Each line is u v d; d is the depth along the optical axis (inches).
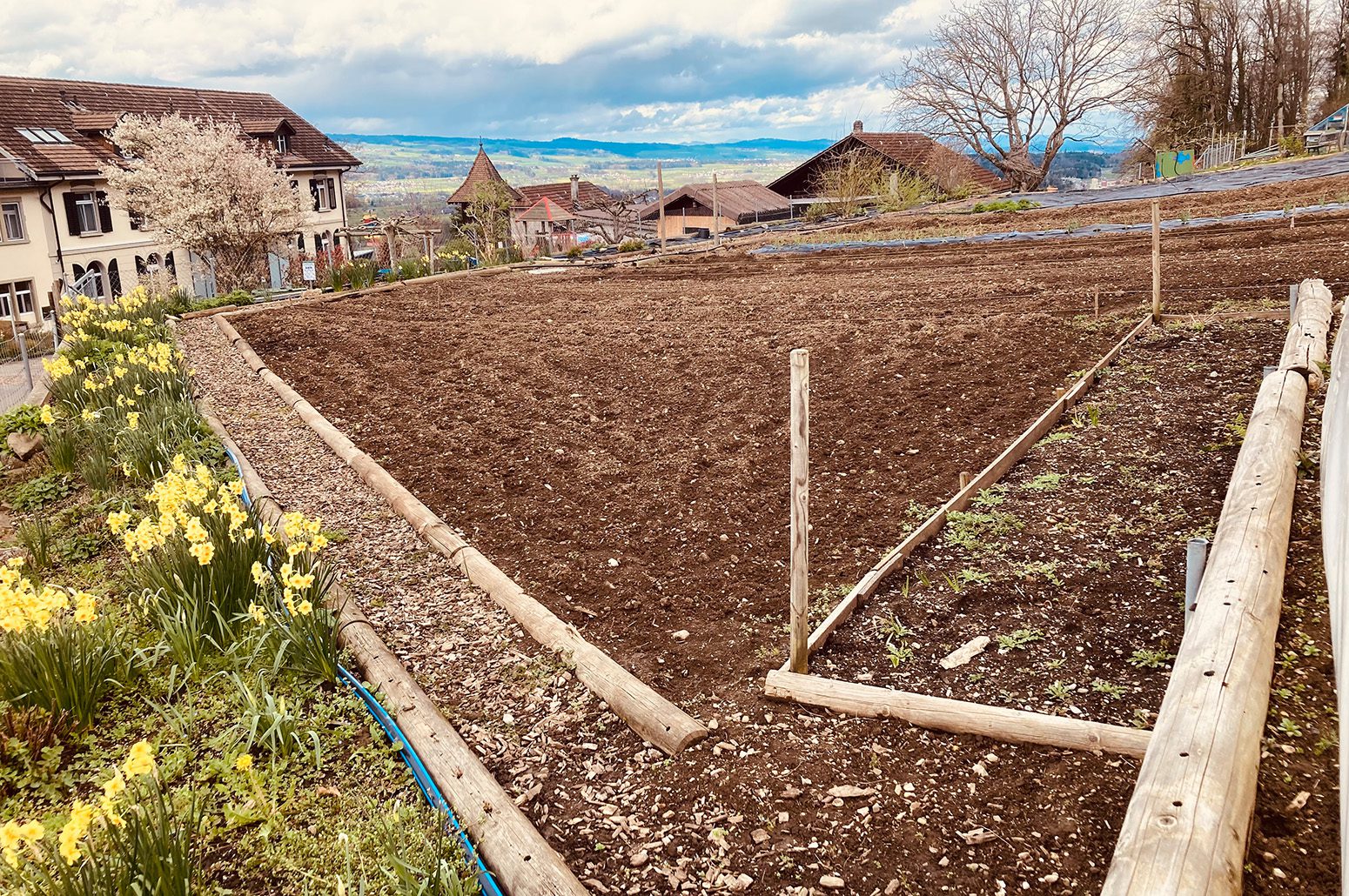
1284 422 209.3
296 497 269.7
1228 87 1867.6
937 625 177.2
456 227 1592.0
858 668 165.8
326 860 123.4
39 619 152.2
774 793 133.5
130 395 343.6
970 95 1640.0
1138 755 128.4
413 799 136.3
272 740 146.2
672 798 135.9
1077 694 148.9
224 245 908.0
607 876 122.0
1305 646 140.3
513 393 377.1
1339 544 131.9
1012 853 116.3
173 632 170.4
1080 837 117.1
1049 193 1216.2
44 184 984.9
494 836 124.9
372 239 1632.6
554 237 1652.3
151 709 163.0
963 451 268.1
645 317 512.1
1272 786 114.0
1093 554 194.2
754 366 383.2
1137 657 155.3
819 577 206.2
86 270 1051.3
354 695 161.9
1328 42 1956.2
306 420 344.2
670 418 330.6
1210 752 107.4
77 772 146.7
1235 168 1263.5
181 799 134.3
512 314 553.9
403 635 188.4
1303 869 101.7
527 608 192.2
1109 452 244.1
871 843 121.6
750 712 155.5
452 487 279.7
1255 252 469.7
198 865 123.3
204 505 195.9
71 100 1173.1
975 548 205.5
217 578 181.8
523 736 154.1
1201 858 92.7
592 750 149.6
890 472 261.7
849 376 354.3
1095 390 296.5
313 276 778.8
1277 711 127.6
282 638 171.0
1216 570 150.6
